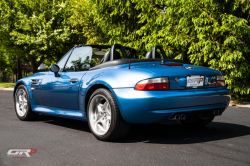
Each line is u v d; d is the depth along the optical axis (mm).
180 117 2980
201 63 9297
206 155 2607
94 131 3344
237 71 8375
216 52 8570
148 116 2910
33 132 3754
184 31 9078
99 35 16547
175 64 3391
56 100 4102
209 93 3211
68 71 4105
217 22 8250
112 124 3072
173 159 2486
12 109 6422
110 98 3096
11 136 3494
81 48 4121
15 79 30656
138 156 2594
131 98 2926
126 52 4223
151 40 9867
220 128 4027
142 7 10289
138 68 3180
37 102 4566
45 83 4309
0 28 19125
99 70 3518
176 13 9367
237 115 5570
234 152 2707
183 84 3082
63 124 4418
